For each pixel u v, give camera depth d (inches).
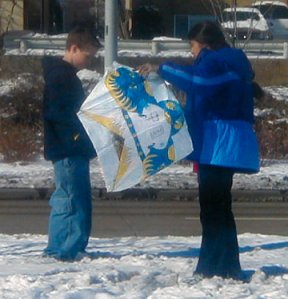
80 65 414.3
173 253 436.1
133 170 350.3
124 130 349.1
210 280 346.3
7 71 1254.9
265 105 1190.3
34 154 987.9
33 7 1961.1
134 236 606.9
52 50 1393.9
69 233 414.9
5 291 323.0
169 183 847.7
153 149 349.1
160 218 721.0
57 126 410.3
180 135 349.1
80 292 318.0
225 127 345.1
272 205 822.5
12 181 852.6
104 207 786.2
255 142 352.5
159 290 328.2
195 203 818.8
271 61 1380.4
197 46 355.3
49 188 847.1
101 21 1859.0
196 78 342.0
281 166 961.5
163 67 346.9
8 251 442.9
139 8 2048.5
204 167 349.1
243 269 380.2
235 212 771.4
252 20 1432.1
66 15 2023.9
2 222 693.9
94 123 350.9
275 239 507.5
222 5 1556.3
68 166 412.5
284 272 376.8
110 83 354.0
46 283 334.0
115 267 382.3
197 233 637.3
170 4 2074.3
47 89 409.1
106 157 350.0
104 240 504.1
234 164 344.2
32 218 717.3
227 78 341.7
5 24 1788.9
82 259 412.8
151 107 351.3
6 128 1059.3
